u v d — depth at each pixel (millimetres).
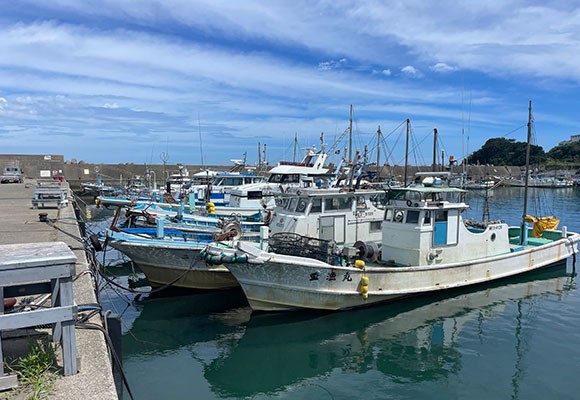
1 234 11953
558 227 29766
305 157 23719
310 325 10883
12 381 3895
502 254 14016
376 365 9000
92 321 5441
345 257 11531
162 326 11320
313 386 8266
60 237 11531
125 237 12789
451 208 12477
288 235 12102
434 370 8688
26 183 37875
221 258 10430
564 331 10484
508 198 53000
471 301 12547
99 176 50188
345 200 13695
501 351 9430
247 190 20719
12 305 5289
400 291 11711
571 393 7711
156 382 8547
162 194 32438
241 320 11664
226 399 7926
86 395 3820
